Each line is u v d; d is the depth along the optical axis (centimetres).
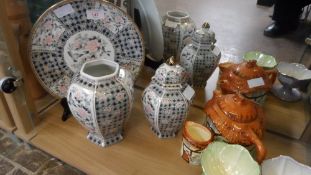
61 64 68
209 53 72
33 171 63
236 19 86
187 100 58
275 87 80
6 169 63
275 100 79
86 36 68
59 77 68
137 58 74
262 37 83
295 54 78
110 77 53
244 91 60
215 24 87
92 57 70
